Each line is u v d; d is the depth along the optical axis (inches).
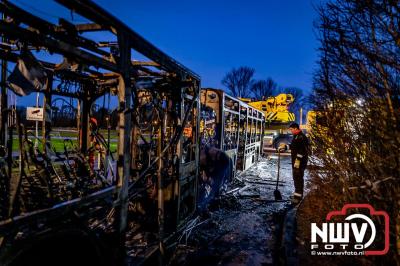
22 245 67.6
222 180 247.8
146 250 128.1
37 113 197.3
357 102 117.1
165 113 155.9
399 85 98.5
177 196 154.4
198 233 176.9
